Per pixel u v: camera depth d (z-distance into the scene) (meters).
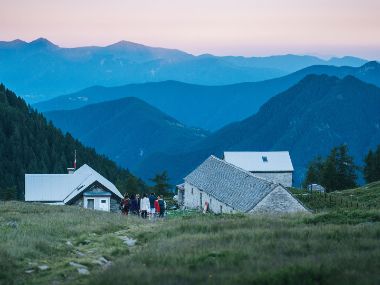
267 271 16.53
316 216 33.25
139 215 47.69
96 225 33.53
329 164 135.00
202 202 78.56
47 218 36.62
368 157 148.25
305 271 16.20
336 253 19.36
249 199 61.09
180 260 19.48
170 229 30.28
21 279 18.38
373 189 85.19
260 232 25.69
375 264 17.19
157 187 118.56
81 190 75.25
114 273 17.16
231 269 17.61
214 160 85.31
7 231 27.94
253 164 115.94
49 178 86.25
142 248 24.11
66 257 22.80
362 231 24.58
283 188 59.06
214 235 25.80
